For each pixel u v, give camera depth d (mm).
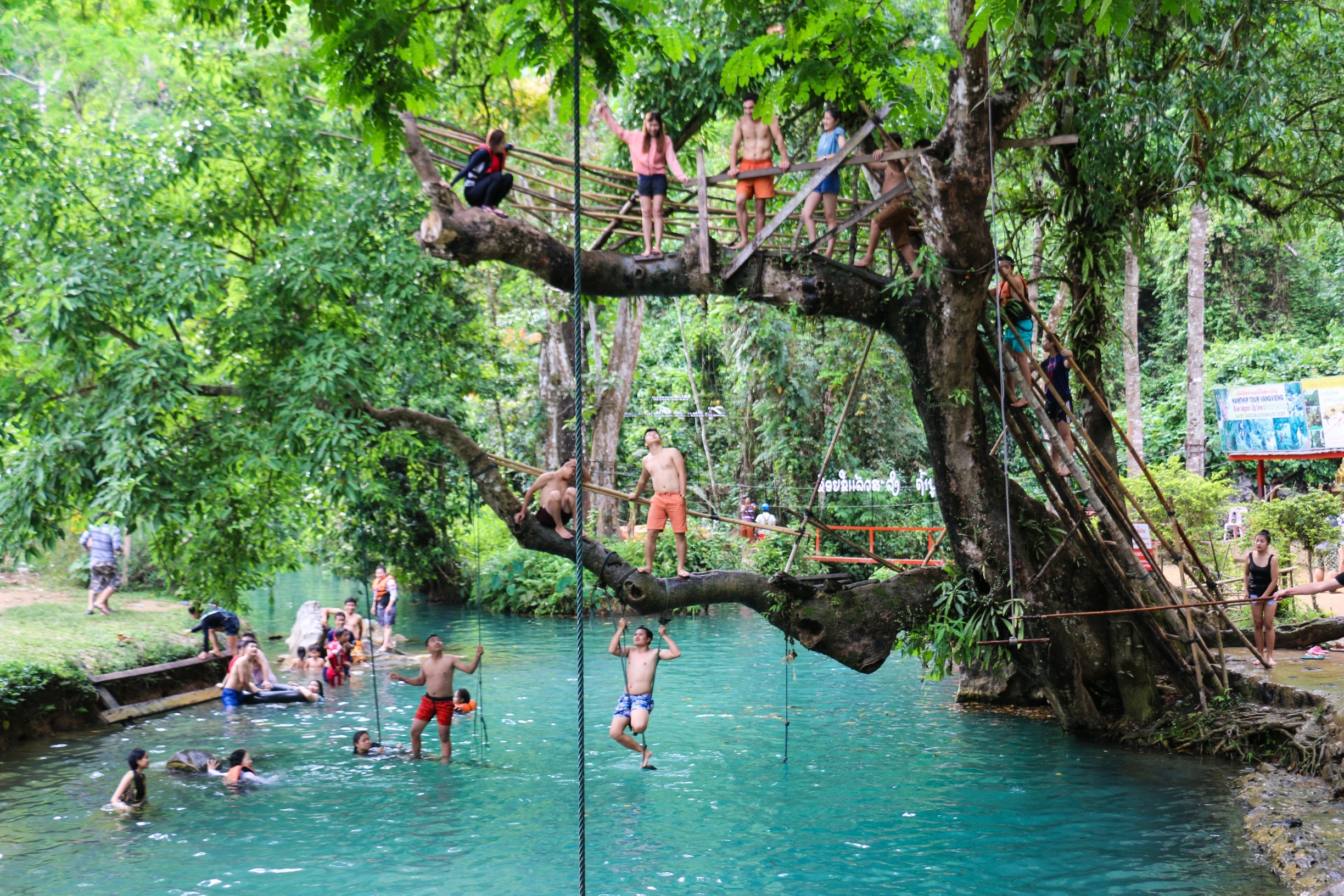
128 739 14336
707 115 14891
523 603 28172
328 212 14117
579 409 4805
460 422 20844
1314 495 18953
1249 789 10594
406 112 8617
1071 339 15016
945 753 12992
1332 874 7953
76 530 16719
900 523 27625
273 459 12484
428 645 13344
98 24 14562
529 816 10633
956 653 12625
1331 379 22859
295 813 10820
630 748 12727
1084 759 12516
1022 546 12688
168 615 20391
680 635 24266
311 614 21359
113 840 9938
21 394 12438
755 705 16344
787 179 13836
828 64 10273
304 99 14195
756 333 27734
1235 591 16109
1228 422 24516
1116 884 8336
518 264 11336
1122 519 12789
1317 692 11625
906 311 11969
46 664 14844
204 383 13625
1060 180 14594
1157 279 36906
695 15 13906
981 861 8992
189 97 14078
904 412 28891
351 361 12742
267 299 13031
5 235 12852
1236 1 12242
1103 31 7172
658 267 11859
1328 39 14852
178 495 12516
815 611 12727
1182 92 12812
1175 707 13125
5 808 11055
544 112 17828
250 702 16859
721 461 33781
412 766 12734
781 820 10367
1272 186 17203
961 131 10891
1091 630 13156
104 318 12633
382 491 18641
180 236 13367
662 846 9594
